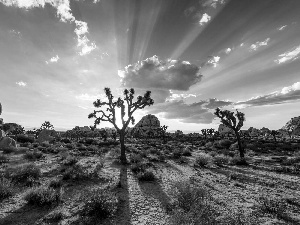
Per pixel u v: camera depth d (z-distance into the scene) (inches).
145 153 1061.1
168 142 2508.6
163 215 309.7
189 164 834.8
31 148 1242.6
